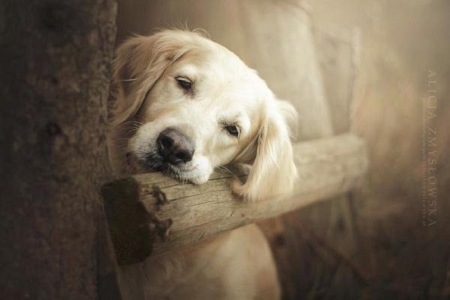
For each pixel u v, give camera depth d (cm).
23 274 83
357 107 120
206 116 91
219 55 95
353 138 119
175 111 91
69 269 84
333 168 113
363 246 120
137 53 98
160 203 85
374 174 120
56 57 81
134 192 83
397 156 123
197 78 93
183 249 98
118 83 97
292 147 106
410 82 123
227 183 94
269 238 112
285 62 112
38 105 81
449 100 124
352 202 119
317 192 111
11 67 81
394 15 121
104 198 84
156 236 84
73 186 84
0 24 82
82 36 82
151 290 97
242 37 109
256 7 110
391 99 122
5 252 82
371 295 121
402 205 123
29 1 81
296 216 114
